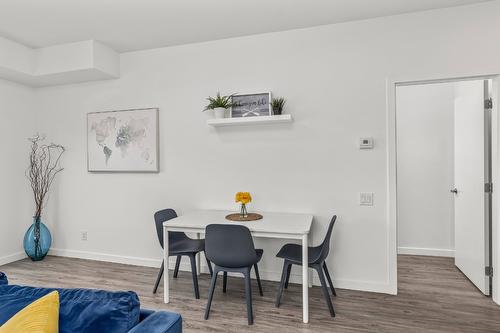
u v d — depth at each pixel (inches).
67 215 155.9
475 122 114.0
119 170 144.3
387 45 110.3
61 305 48.2
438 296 108.6
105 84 147.0
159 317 48.5
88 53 130.3
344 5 102.6
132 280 125.4
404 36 108.6
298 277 121.3
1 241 147.5
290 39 121.0
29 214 159.9
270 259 124.2
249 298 92.4
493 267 104.7
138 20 112.3
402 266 139.0
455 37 103.8
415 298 107.2
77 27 118.0
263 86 124.4
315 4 101.8
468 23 102.6
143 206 142.6
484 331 86.7
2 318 48.0
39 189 158.2
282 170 122.6
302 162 120.3
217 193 131.3
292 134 121.2
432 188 153.8
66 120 154.7
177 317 49.1
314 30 118.1
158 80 138.6
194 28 119.0
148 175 141.3
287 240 122.5
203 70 132.1
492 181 104.7
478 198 112.0
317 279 118.8
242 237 91.3
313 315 96.2
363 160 113.5
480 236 110.8
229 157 129.3
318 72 117.9
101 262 147.9
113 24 115.6
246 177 127.2
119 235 147.0
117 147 144.3
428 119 153.8
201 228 101.9
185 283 121.9
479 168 111.0
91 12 106.2
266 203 124.7
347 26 114.4
